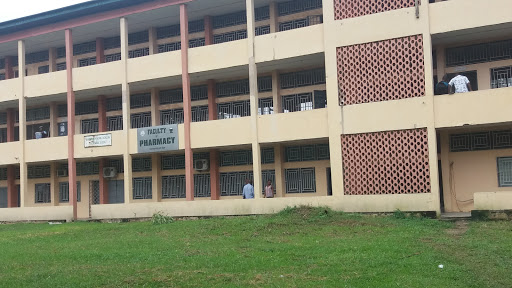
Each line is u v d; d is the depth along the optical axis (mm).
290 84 21000
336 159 17672
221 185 22328
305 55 18703
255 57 19562
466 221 14961
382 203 16484
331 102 17859
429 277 8688
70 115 23547
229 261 10258
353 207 16875
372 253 10523
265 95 21375
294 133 18797
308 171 20656
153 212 20656
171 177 23656
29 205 27484
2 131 28344
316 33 18453
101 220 21766
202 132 20656
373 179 17141
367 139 17344
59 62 26781
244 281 8648
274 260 10234
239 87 22172
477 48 17781
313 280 8609
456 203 17906
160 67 21594
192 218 19797
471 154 17797
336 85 17797
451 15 16359
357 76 17531
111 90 23797
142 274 9414
